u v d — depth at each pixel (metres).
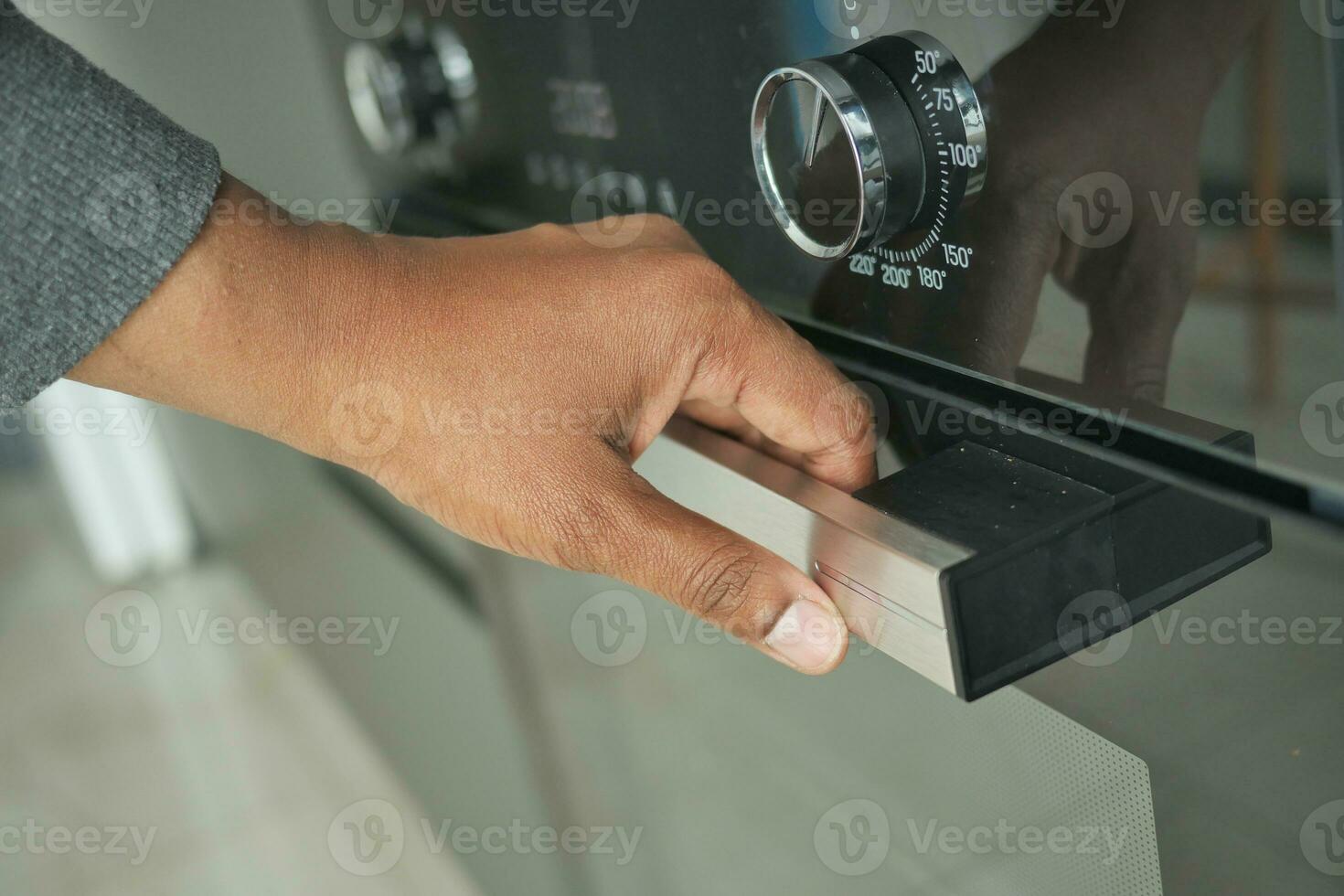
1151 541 0.25
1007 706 0.32
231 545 1.15
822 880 0.44
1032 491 0.26
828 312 0.34
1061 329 0.26
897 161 0.28
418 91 0.49
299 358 0.35
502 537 0.37
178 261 0.34
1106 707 0.29
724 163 0.35
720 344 0.34
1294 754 0.24
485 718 0.66
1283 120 0.20
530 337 0.35
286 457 0.84
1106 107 0.23
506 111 0.45
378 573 0.75
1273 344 0.21
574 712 0.57
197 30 0.61
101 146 0.33
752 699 0.44
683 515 0.34
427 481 0.37
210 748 1.35
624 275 0.35
